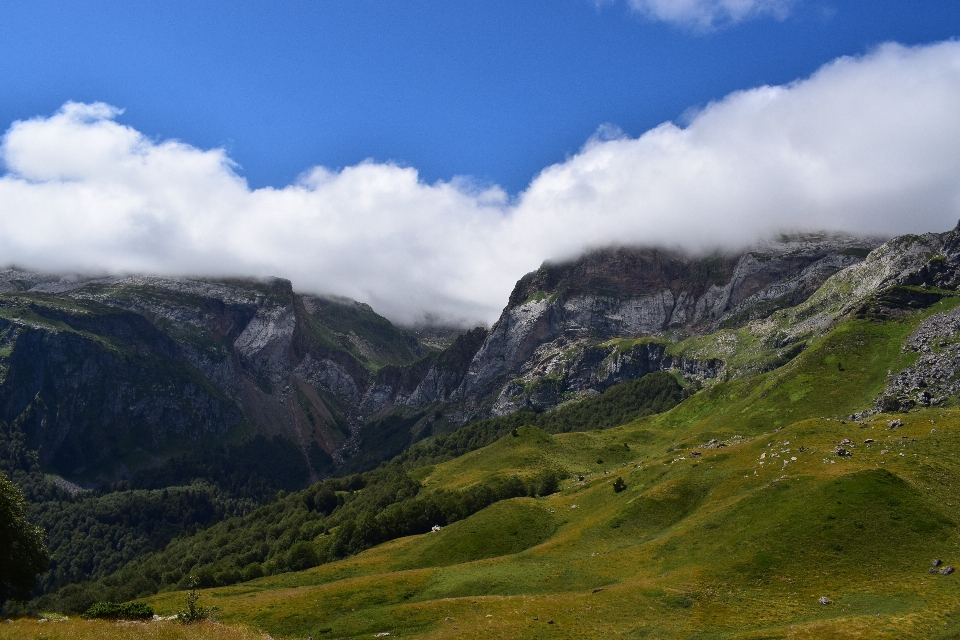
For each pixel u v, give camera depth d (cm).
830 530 10312
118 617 8931
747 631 8325
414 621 10188
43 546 9769
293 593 13350
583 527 15000
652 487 15562
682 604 9400
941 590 8562
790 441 14950
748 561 10150
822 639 7631
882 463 12525
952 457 12519
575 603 9969
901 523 10200
